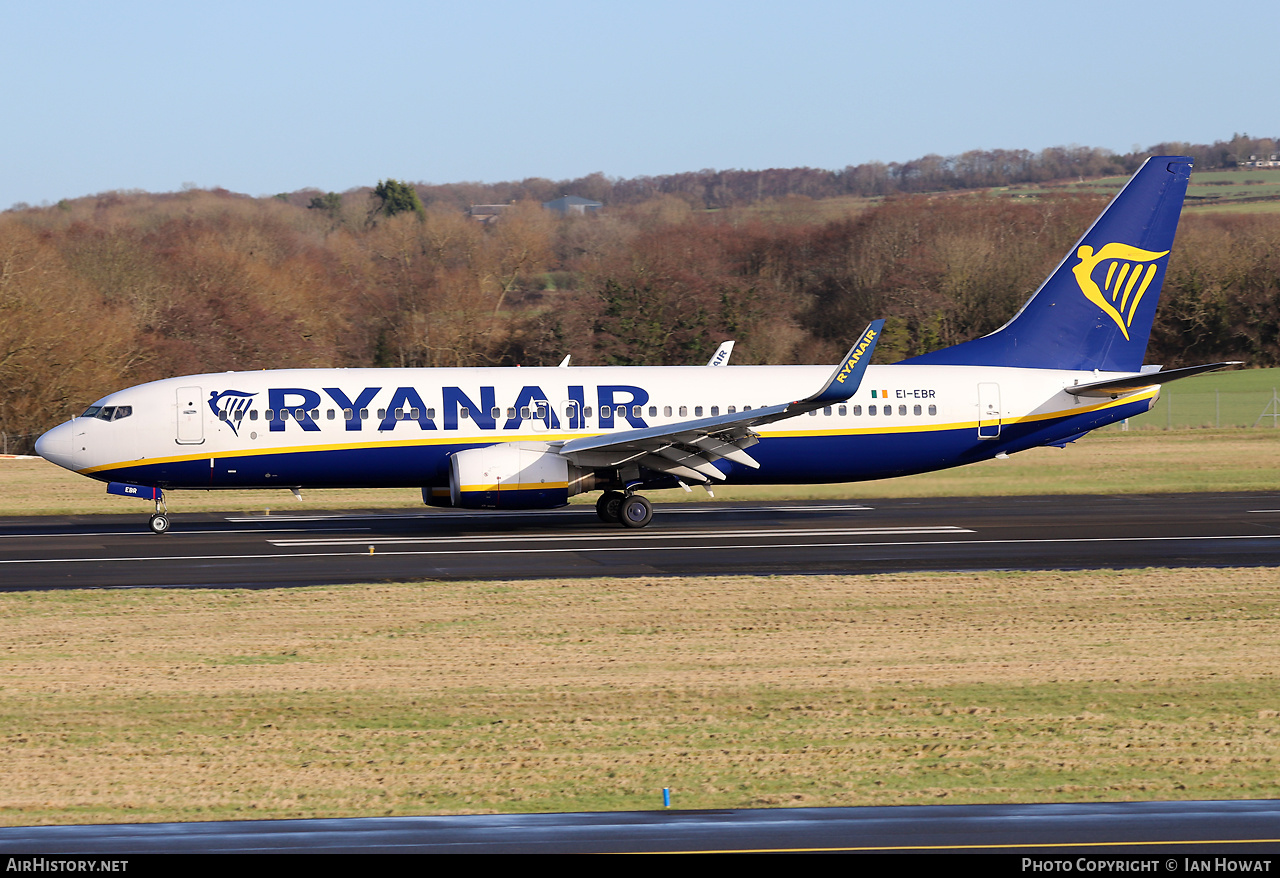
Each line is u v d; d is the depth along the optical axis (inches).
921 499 6235.2
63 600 3437.5
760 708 2365.9
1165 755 2080.5
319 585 3683.6
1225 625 3065.9
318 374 5142.7
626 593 3516.2
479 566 4050.2
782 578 3757.4
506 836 1535.4
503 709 2365.9
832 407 5246.1
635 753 2108.8
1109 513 5482.3
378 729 2247.8
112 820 1806.1
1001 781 1955.0
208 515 5693.9
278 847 1504.7
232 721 2299.5
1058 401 5388.8
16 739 2192.4
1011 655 2765.7
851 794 1893.5
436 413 5059.1
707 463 5152.6
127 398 4982.8
